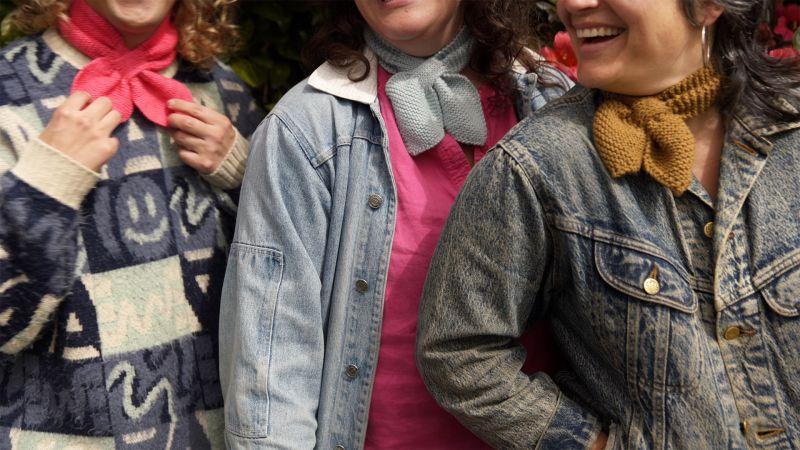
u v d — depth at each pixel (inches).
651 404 49.8
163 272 62.7
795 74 51.0
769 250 49.3
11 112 58.6
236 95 73.4
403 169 60.8
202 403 64.3
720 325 49.7
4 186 54.6
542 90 68.3
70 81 61.5
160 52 65.0
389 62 63.0
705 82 49.7
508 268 50.9
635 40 47.4
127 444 60.5
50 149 55.6
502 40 64.4
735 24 49.1
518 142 51.1
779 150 50.3
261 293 58.4
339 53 63.0
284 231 58.6
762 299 49.4
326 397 60.4
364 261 60.2
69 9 61.7
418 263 60.1
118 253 60.9
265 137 60.4
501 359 53.1
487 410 52.9
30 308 55.9
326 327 61.0
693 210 50.4
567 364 59.4
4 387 60.3
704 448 48.9
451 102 61.6
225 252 66.9
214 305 65.2
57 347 59.6
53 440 60.0
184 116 63.9
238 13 90.9
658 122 49.1
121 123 63.1
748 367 49.8
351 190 60.3
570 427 52.5
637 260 48.8
